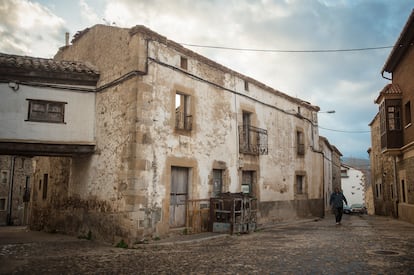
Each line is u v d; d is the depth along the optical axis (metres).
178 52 11.58
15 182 32.16
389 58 16.73
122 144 10.28
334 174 32.53
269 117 16.41
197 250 8.59
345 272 6.03
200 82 12.39
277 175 16.55
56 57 16.08
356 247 8.62
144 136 10.02
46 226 14.56
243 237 10.98
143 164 9.88
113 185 10.41
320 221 17.78
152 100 10.41
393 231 12.17
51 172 14.70
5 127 10.45
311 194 19.50
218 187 12.99
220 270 6.34
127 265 6.96
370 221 17.61
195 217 11.53
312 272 6.07
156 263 7.09
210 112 12.73
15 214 31.83
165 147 10.66
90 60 12.73
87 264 7.12
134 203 9.56
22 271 6.56
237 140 13.99
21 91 10.76
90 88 11.83
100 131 11.37
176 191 11.26
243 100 14.66
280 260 7.13
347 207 34.81
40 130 10.88
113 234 10.12
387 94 16.59
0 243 10.54
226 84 13.77
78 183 12.30
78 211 12.11
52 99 11.16
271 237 10.90
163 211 10.33
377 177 27.58
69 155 11.96
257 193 14.95
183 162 11.27
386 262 6.79
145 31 10.37
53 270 6.61
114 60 11.20
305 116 19.91
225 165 13.18
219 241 10.12
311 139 20.28
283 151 17.27
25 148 10.64
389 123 16.61
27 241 10.99
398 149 16.42
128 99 10.30
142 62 10.26
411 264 6.61
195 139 11.88
